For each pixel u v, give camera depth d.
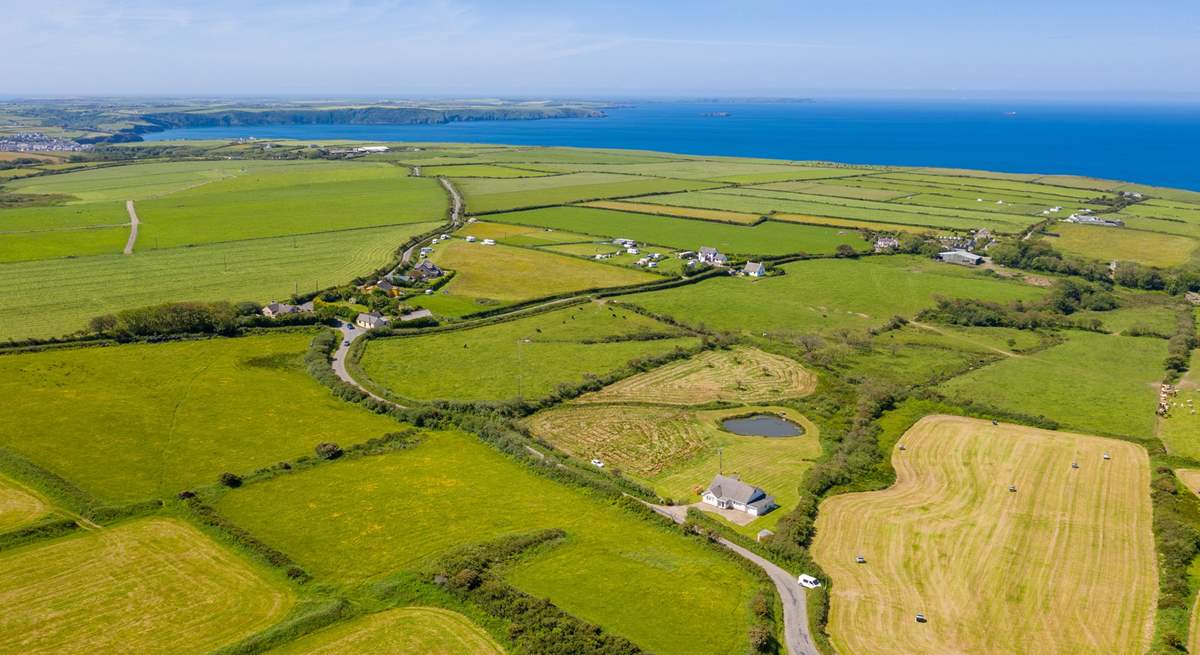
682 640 74.62
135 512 92.69
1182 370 153.75
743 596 82.00
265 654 70.56
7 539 85.12
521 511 97.50
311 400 129.00
